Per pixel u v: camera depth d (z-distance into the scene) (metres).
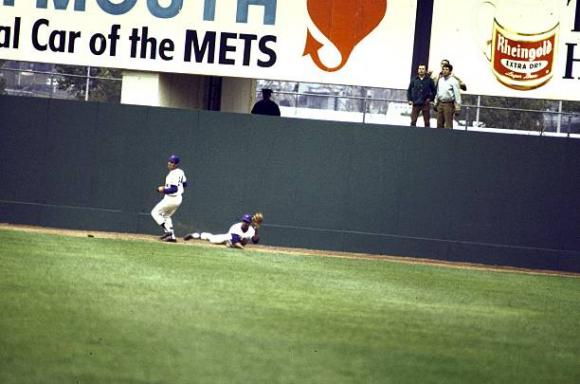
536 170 105.94
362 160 107.69
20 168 111.62
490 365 48.38
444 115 107.88
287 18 113.06
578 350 54.50
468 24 111.00
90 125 110.75
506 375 46.44
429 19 111.44
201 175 109.19
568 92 110.44
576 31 110.06
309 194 108.25
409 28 111.56
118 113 110.31
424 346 51.84
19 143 111.62
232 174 108.81
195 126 109.31
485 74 111.00
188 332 50.59
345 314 60.44
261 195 108.62
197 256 89.81
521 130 125.56
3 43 115.81
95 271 72.50
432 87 108.12
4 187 111.81
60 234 103.19
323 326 55.38
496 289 82.12
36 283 64.12
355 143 107.75
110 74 130.50
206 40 113.75
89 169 110.75
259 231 108.69
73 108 110.94
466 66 111.19
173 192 102.06
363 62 112.25
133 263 79.75
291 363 45.28
